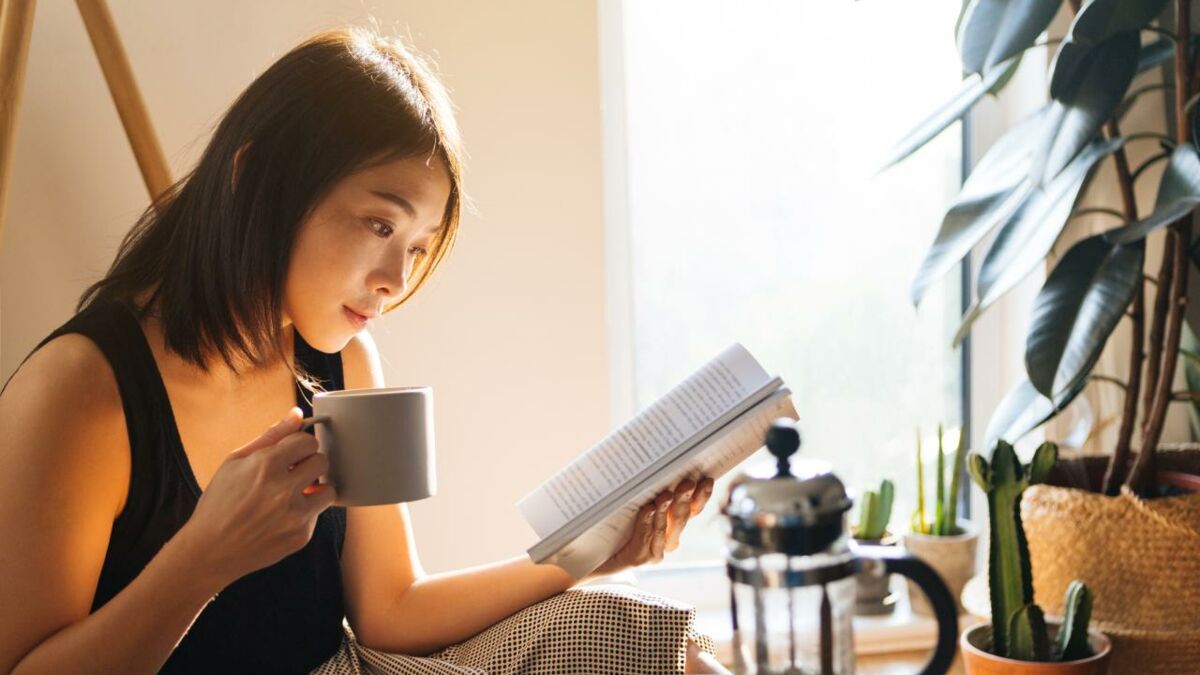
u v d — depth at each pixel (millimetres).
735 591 900
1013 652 1380
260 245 984
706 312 1913
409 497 928
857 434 1981
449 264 1652
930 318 1978
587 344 1695
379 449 910
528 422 1688
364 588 1240
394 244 1013
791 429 862
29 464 937
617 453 1031
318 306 1014
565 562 1091
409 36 1611
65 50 1517
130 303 1047
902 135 1924
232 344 1038
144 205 1558
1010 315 1970
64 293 1547
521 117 1652
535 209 1667
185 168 1564
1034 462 1473
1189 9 1543
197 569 871
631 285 1849
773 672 878
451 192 1080
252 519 862
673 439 1021
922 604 1886
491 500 1688
